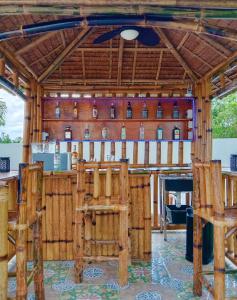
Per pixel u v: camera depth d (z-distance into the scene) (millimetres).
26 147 5020
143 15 2555
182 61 4828
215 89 5324
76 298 2746
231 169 3664
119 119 5512
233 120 11344
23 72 4555
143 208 3693
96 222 3652
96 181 3119
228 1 2211
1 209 1964
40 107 5277
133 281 3105
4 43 3539
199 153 5270
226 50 3959
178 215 4383
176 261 3672
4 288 1969
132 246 3686
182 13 2324
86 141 5488
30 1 2158
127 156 5605
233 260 3281
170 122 5594
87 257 3094
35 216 2424
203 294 2783
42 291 2611
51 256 3713
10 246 3455
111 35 3426
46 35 3895
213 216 2244
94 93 5496
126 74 5285
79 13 2297
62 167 3666
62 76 5277
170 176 4703
